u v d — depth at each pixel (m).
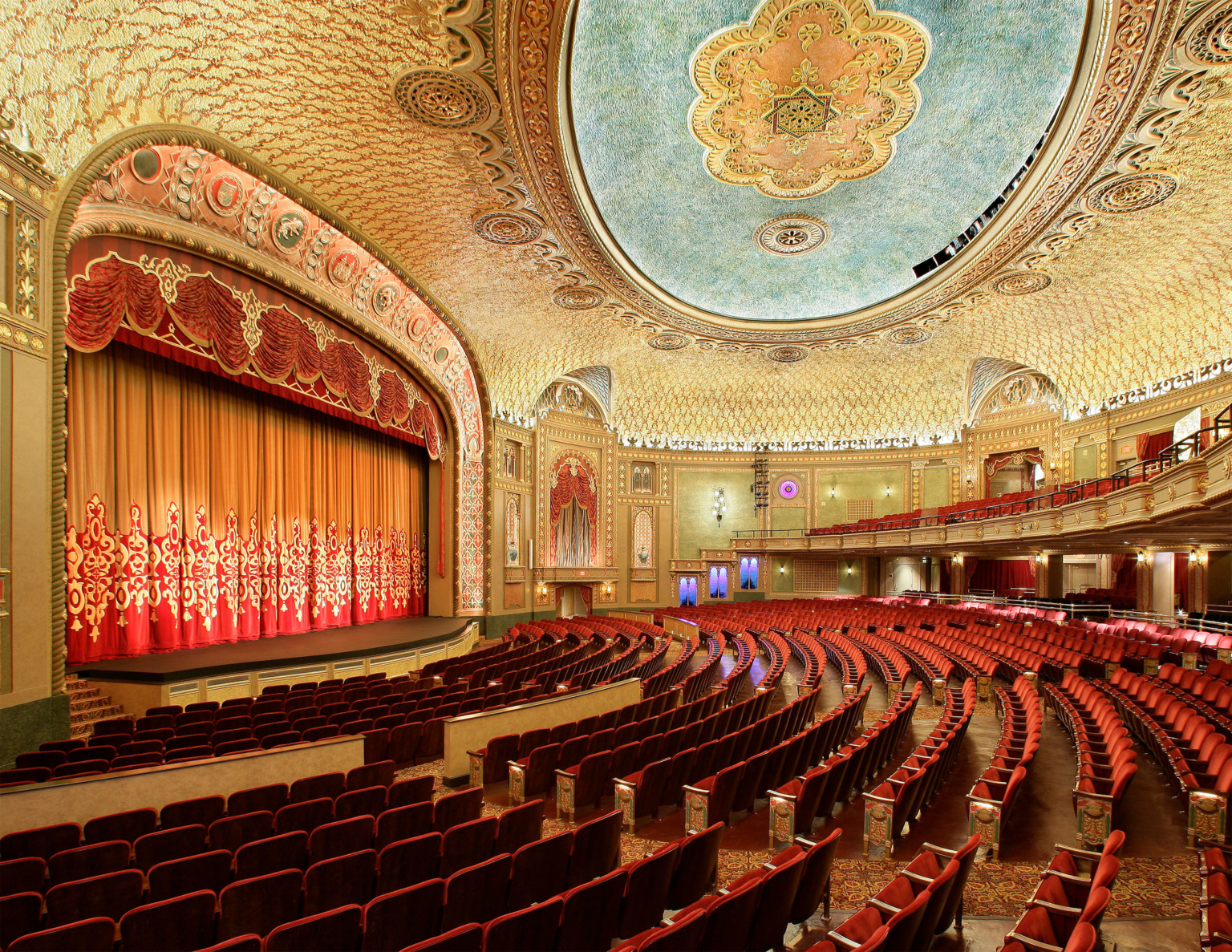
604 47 11.61
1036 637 13.98
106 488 10.57
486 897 3.35
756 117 13.42
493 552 20.41
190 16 7.81
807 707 8.60
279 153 10.50
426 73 9.49
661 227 16.55
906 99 12.90
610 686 8.62
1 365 7.00
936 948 3.55
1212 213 12.95
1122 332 17.94
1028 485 28.92
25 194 7.27
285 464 14.24
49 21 6.85
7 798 4.43
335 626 15.41
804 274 18.89
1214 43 9.05
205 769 5.18
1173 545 16.83
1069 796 6.13
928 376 24.92
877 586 27.55
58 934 2.60
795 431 28.14
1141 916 3.91
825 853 3.71
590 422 26.00
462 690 9.08
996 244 14.55
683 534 27.97
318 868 3.32
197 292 10.48
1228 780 4.85
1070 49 11.11
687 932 2.65
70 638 9.91
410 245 13.88
